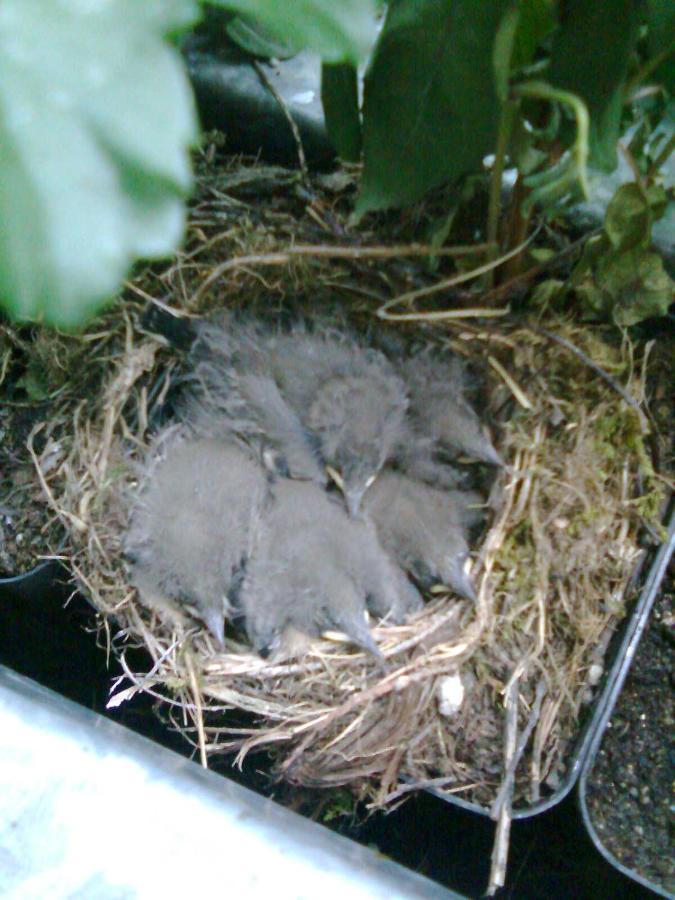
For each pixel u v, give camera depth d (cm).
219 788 22
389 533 28
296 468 29
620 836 26
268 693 26
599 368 28
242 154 34
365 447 28
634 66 25
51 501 28
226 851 20
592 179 27
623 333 29
